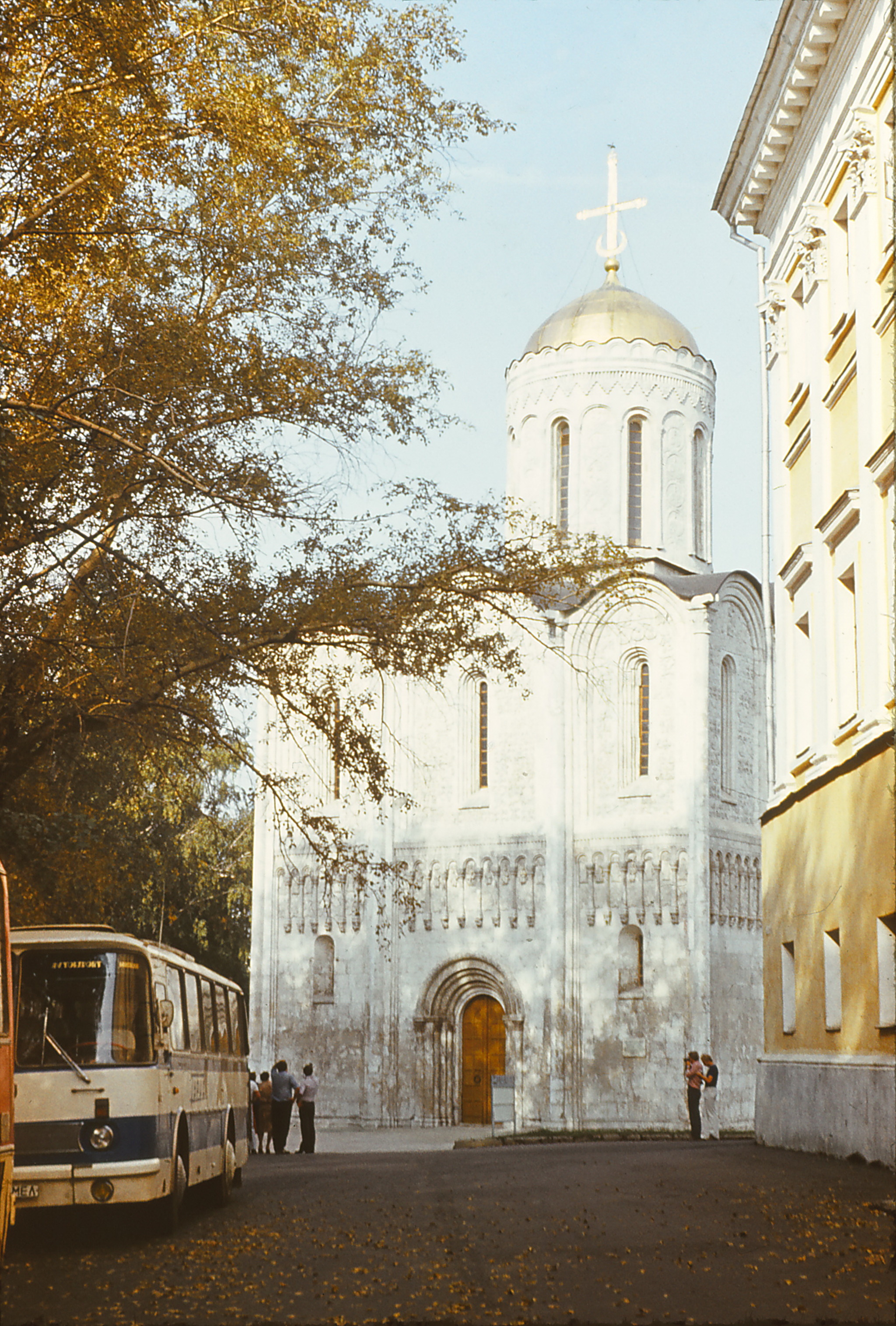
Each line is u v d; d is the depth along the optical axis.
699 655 50.97
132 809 30.38
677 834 50.22
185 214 18.53
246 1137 22.00
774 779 27.22
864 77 21.41
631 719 51.84
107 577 20.12
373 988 53.88
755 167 26.64
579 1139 39.41
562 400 56.69
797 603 26.19
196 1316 9.96
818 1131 22.34
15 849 22.48
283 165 18.22
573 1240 13.09
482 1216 15.52
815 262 24.22
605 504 55.69
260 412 19.45
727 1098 49.41
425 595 21.38
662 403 56.47
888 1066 19.31
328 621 20.78
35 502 18.69
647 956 49.94
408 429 20.23
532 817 52.31
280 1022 55.72
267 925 56.53
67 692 19.31
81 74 16.17
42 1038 14.80
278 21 17.44
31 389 18.31
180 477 17.81
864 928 20.77
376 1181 21.94
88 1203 14.44
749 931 51.97
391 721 55.31
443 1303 10.01
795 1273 10.75
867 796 20.67
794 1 22.23
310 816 23.25
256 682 21.22
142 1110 14.73
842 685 23.11
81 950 15.15
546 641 52.78
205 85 16.95
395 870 23.62
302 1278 11.59
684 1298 9.89
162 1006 15.52
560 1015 50.59
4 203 16.45
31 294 17.38
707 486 57.69
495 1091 41.91
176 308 19.16
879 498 20.91
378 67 18.89
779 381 27.11
